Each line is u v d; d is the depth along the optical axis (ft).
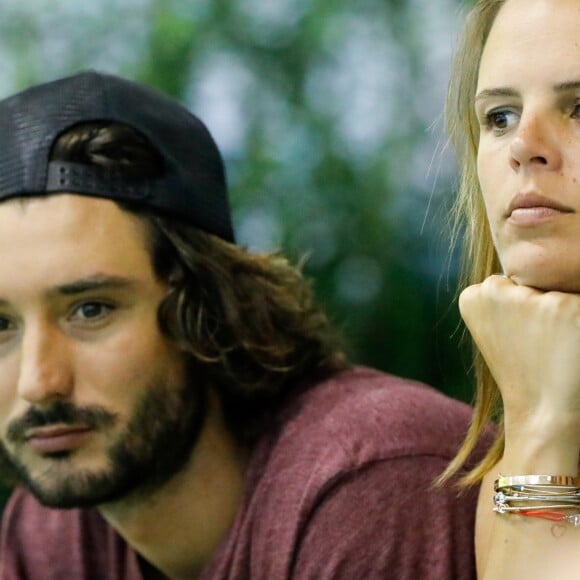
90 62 33.53
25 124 13.94
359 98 32.53
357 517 12.76
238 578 13.61
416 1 32.60
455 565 12.61
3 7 33.91
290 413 14.39
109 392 13.66
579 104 10.36
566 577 10.85
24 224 13.56
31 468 13.89
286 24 33.01
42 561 16.56
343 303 30.58
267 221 31.76
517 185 10.53
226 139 32.73
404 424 13.29
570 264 10.57
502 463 11.50
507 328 11.34
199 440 14.46
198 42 32.96
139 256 13.87
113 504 14.61
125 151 14.02
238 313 14.67
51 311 13.53
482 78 11.05
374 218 31.07
